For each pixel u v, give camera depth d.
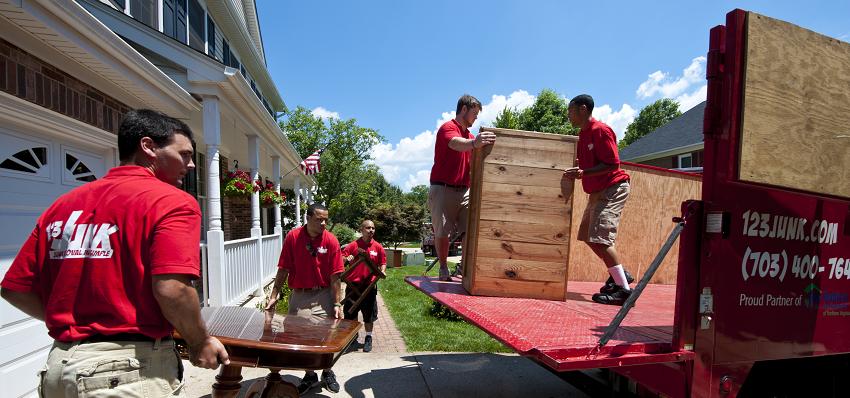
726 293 1.93
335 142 29.48
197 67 5.63
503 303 2.71
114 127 4.64
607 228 3.00
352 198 31.61
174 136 1.73
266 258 9.37
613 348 1.79
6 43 3.03
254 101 6.66
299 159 13.54
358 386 4.14
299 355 2.22
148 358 1.51
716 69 1.83
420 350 5.37
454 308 2.62
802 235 2.13
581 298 3.18
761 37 1.78
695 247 1.87
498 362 4.88
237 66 12.80
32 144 3.54
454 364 4.82
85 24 3.34
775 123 1.80
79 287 1.48
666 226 4.79
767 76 1.78
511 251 2.90
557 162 2.95
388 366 4.74
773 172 1.79
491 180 2.88
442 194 3.58
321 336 2.45
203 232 9.41
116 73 4.06
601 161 3.00
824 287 2.22
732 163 1.76
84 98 4.06
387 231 24.25
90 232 1.49
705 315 1.87
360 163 31.14
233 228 10.80
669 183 4.82
